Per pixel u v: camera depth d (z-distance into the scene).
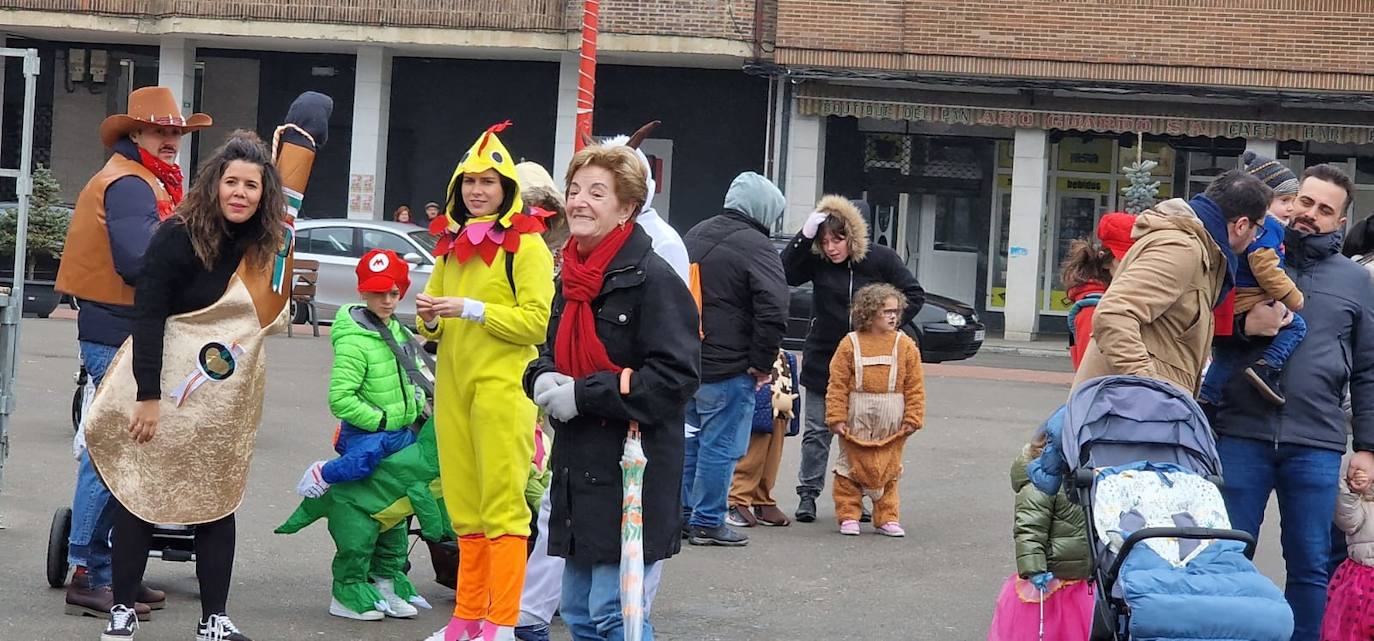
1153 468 6.18
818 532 11.84
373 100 34.84
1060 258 35.38
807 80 32.91
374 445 8.33
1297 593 7.68
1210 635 5.76
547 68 36.12
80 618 8.16
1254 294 7.37
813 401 12.22
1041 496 7.03
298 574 9.57
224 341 7.42
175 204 8.53
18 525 10.36
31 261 28.62
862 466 11.66
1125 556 5.83
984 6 32.31
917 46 32.44
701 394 10.80
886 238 35.56
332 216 37.25
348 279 27.94
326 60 36.97
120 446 7.41
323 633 8.22
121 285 8.25
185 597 8.76
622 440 6.11
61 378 18.59
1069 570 7.04
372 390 8.36
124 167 8.27
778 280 10.68
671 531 6.16
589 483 6.11
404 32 33.78
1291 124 32.03
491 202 7.51
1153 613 5.75
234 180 7.30
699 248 10.78
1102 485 6.09
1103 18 32.12
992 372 25.77
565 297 6.24
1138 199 24.48
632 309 6.09
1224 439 7.64
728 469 10.95
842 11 32.47
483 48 34.03
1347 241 8.97
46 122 38.16
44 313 27.55
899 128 35.25
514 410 7.48
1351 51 31.45
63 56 37.94
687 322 6.07
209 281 7.41
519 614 7.91
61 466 12.65
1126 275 6.86
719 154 35.38
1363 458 7.68
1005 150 35.22
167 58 35.44
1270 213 7.70
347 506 8.41
